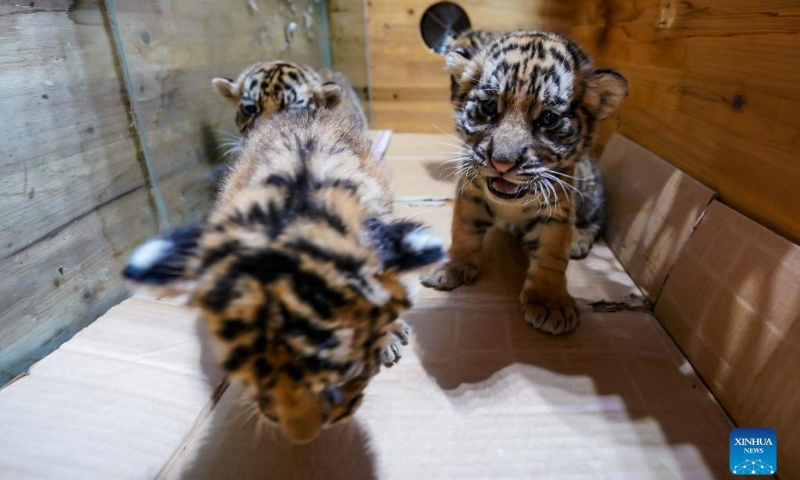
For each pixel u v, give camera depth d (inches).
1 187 13.4
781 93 12.4
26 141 14.0
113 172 17.3
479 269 19.9
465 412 13.2
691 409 13.2
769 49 12.8
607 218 22.2
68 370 14.0
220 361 7.6
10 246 13.8
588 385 14.0
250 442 12.1
